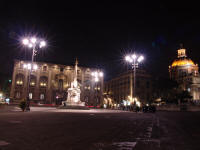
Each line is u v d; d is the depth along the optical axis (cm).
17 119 1105
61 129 776
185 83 9294
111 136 653
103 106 6606
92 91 7712
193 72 9381
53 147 467
